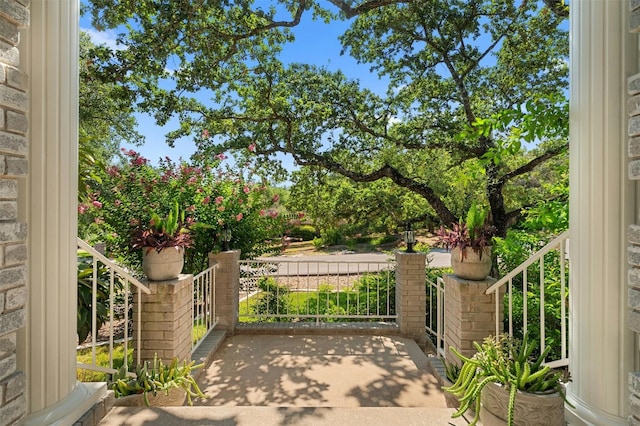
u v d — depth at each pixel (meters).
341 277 9.95
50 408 1.58
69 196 1.70
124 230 4.71
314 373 3.31
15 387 1.37
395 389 3.00
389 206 9.19
